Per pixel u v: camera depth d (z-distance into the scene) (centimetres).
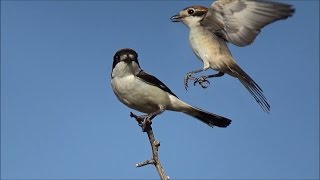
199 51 1222
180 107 1270
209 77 1235
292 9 1064
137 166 1019
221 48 1206
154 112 1238
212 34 1216
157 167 1013
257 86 1162
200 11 1259
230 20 1162
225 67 1191
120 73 1237
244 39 1152
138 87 1227
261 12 1106
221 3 1165
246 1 1119
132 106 1266
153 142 1038
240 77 1188
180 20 1273
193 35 1232
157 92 1235
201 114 1296
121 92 1243
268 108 1157
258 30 1130
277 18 1093
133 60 1238
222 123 1314
